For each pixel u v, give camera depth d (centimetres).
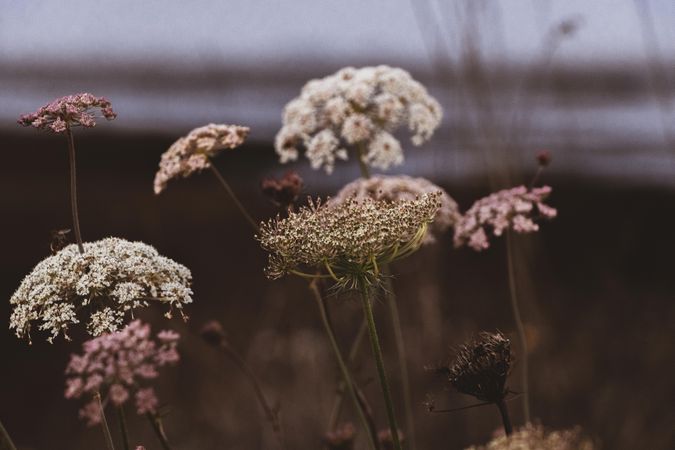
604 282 183
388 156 85
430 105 87
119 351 63
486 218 79
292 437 136
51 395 165
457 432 130
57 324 62
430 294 126
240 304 172
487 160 101
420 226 64
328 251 62
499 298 156
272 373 146
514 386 128
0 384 166
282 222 63
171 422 147
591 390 137
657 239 192
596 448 62
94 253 63
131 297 62
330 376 142
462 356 63
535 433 59
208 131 77
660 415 132
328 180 137
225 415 147
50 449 150
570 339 156
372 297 65
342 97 85
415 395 137
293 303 147
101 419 63
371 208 63
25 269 189
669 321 167
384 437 77
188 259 189
